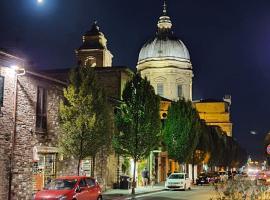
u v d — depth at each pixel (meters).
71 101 26.69
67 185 20.72
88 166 33.25
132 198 29.55
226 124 92.56
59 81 28.33
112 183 38.22
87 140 26.58
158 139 35.56
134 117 34.47
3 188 23.28
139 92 34.75
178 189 39.81
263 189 27.14
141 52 77.50
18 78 24.70
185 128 48.50
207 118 93.38
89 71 27.61
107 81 43.78
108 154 36.56
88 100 26.67
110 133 30.11
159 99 36.03
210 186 48.91
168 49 75.12
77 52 59.75
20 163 24.69
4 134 23.42
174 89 73.69
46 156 27.41
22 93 25.00
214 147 71.75
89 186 21.58
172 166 57.94
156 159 51.81
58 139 28.25
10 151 23.80
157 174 51.62
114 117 36.03
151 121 34.69
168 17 78.88
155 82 74.31
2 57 23.08
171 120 48.69
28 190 25.30
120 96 43.25
